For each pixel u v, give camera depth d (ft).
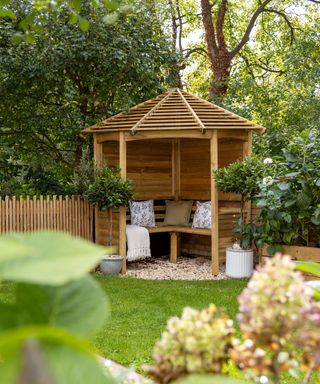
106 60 24.29
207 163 27.66
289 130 35.53
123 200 22.43
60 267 1.67
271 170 20.66
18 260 1.75
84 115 26.48
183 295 18.48
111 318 15.19
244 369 3.08
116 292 18.93
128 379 3.48
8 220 22.09
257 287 2.81
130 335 13.47
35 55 23.72
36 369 1.28
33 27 10.66
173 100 24.94
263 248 20.56
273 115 38.91
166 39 28.53
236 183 21.33
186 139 28.66
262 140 31.73
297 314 2.71
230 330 3.12
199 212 26.45
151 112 23.84
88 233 24.59
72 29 23.77
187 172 28.76
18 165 27.50
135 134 23.24
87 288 2.26
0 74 24.39
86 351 1.82
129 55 24.91
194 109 24.09
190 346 2.76
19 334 1.49
